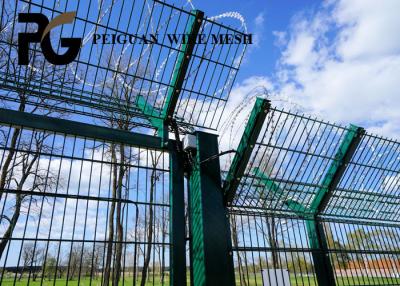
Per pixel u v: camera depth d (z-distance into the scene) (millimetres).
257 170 5180
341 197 5789
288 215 5312
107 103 4785
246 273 4582
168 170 4711
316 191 5676
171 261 4160
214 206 4711
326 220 5648
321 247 5355
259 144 4945
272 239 5055
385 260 5832
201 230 4492
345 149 5688
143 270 4930
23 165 8438
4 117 3826
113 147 6410
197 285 4324
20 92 4340
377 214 6152
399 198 6316
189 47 4746
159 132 4977
